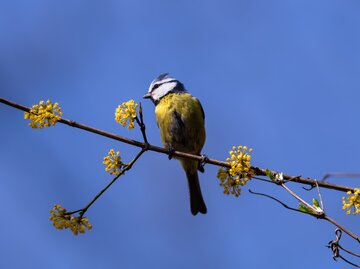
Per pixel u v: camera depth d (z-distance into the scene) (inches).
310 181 283.7
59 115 306.0
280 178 283.1
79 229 292.7
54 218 291.9
